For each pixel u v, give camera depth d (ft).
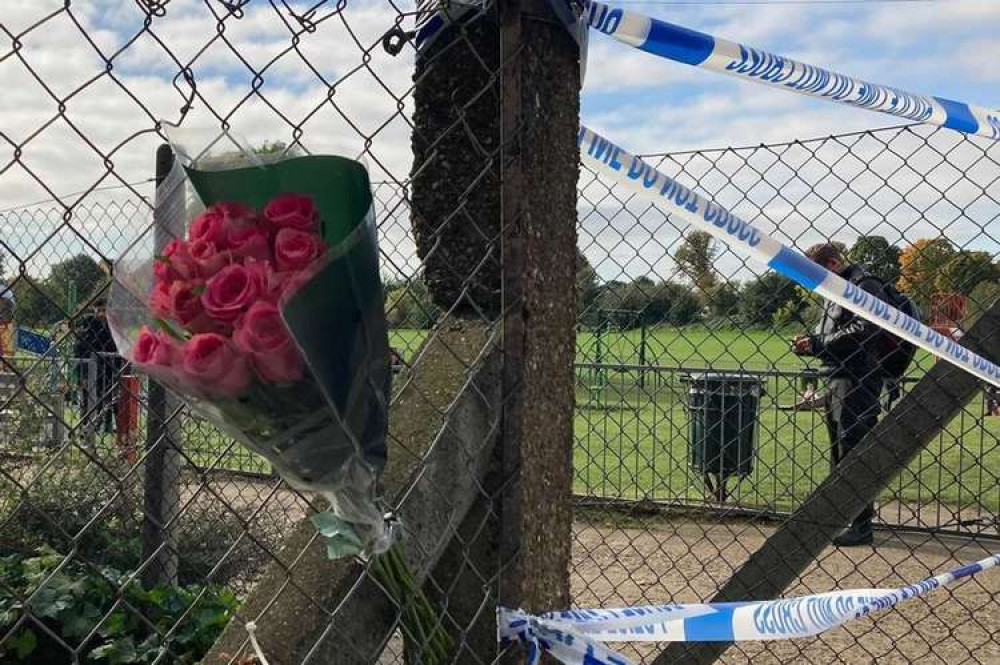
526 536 6.37
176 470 12.34
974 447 27.66
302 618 5.83
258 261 4.30
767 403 26.94
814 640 14.71
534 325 6.39
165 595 11.68
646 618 6.79
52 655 11.27
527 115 6.19
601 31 6.55
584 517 22.07
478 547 6.46
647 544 20.22
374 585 5.88
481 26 6.36
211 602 11.76
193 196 4.59
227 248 4.28
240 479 14.15
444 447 6.20
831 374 16.14
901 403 8.93
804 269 7.61
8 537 12.77
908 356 16.11
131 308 4.41
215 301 4.12
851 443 16.31
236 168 4.51
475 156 6.48
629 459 25.80
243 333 4.11
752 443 21.53
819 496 9.08
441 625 6.01
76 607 11.29
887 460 8.92
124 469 13.58
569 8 6.36
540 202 6.40
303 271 4.29
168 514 12.32
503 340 6.16
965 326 10.84
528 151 6.22
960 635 14.88
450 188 6.57
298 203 4.42
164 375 4.24
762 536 20.83
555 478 6.76
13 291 4.63
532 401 6.40
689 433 22.35
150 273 4.35
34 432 13.17
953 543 20.48
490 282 6.52
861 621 15.60
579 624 6.49
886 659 13.91
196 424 12.87
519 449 6.18
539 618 6.32
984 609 16.15
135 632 11.46
